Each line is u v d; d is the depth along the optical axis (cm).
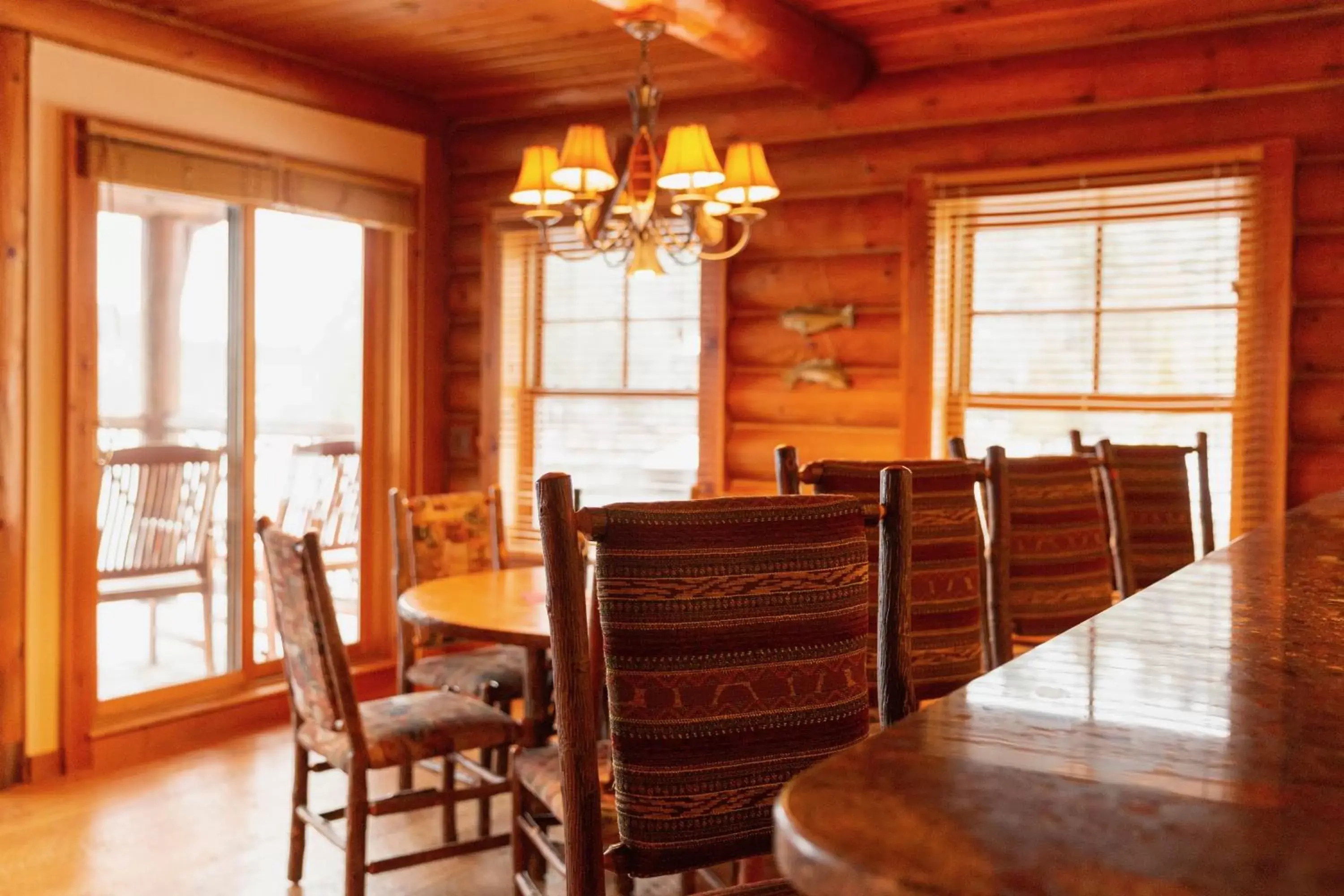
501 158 531
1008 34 415
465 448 542
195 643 448
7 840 333
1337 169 375
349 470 517
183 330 440
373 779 397
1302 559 167
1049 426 422
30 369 387
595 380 515
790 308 471
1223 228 389
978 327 432
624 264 501
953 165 434
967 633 249
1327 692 87
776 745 160
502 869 318
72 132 392
